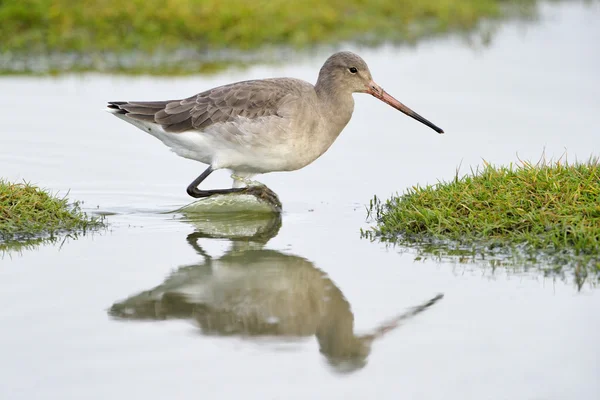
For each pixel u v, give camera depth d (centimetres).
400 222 1340
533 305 1070
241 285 1158
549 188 1298
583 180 1300
